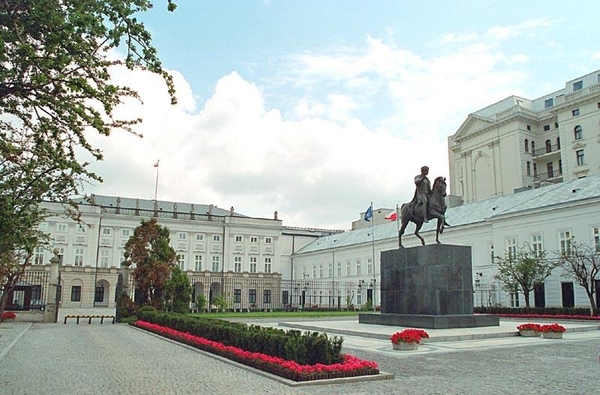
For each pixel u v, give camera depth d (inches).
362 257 2874.0
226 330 688.4
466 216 2268.7
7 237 519.2
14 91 390.0
